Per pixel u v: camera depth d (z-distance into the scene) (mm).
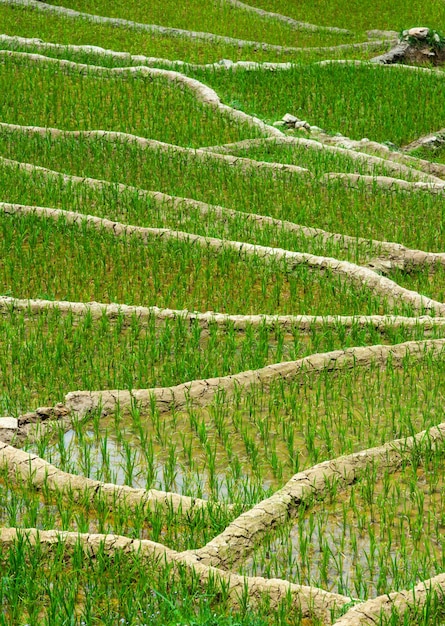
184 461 11617
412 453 11438
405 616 8195
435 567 9406
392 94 30172
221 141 25328
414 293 16656
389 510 10508
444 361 14094
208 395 13078
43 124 25375
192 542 9750
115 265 17500
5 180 20812
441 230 19828
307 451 11844
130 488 10594
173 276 17344
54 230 18766
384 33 41312
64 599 8625
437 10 45531
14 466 11039
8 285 16734
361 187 22062
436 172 24625
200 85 28641
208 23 41000
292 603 8688
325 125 27906
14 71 29484
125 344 14562
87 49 32781
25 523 9938
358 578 9133
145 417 12734
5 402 12898
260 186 21828
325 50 37969
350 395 13180
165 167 22656
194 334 14719
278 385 13422
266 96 30078
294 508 10406
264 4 46094
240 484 11062
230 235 18984
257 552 9727
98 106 27016
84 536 9367
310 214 20578
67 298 16297
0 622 8297
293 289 16609
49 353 14062
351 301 16453
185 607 8398
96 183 21141
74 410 12602
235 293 16734
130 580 8984
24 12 39250
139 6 43125
